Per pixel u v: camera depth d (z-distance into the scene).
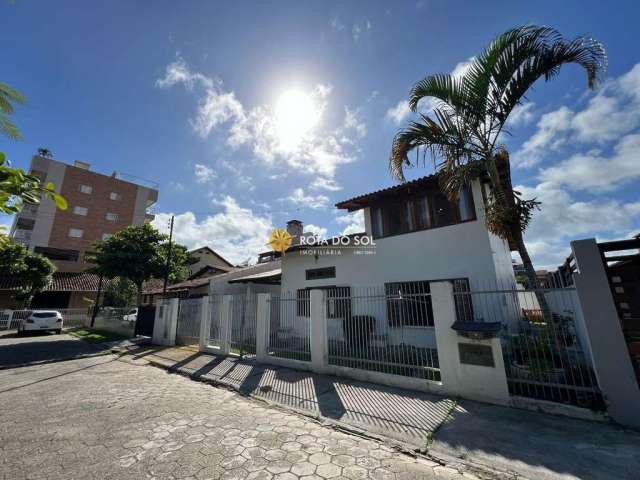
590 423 3.93
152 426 4.29
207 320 10.48
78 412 4.86
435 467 3.17
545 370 4.79
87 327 19.91
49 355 10.47
